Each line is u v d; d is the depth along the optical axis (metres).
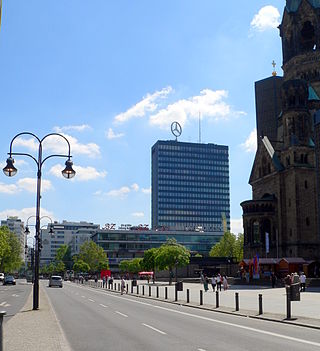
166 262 88.88
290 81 96.88
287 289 24.73
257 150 106.44
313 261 79.06
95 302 41.66
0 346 10.02
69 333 20.12
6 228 135.75
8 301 42.50
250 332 19.84
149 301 42.94
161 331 20.48
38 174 34.09
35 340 17.33
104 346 16.42
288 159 95.44
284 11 107.56
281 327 21.62
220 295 48.34
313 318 24.38
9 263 152.25
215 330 20.67
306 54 103.12
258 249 95.44
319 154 75.44
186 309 33.09
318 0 103.94
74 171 32.16
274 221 96.25
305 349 15.20
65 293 60.00
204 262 127.50
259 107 139.88
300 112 95.12
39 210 34.34
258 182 105.25
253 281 75.00
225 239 138.62
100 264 162.88
